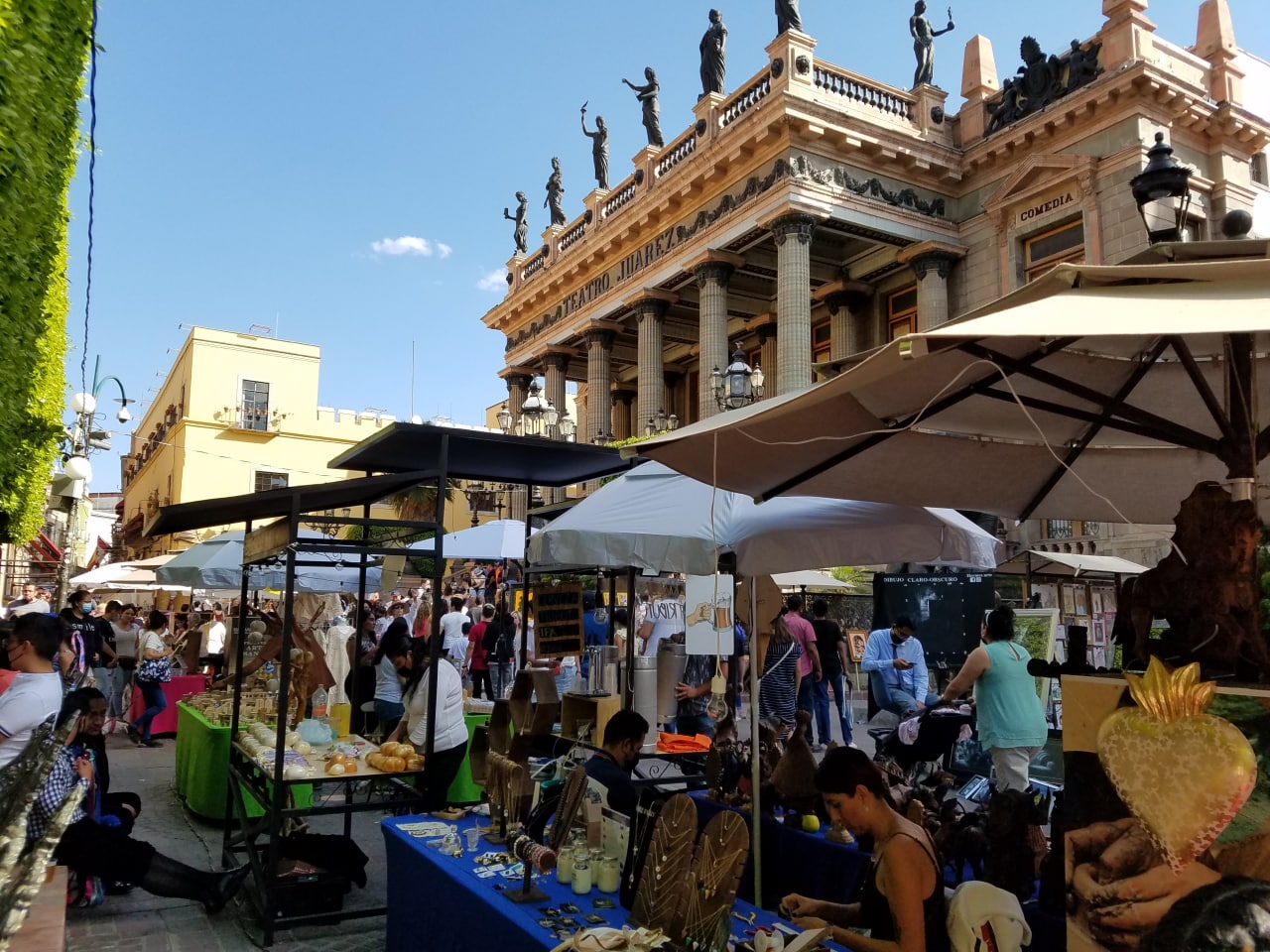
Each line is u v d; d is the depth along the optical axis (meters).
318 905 5.47
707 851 3.10
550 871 3.92
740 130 22.36
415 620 17.89
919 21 24.05
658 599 11.74
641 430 27.08
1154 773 2.60
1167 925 2.51
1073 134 20.25
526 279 36.69
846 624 18.39
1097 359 3.98
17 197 5.05
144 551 50.03
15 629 4.98
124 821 6.09
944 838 4.00
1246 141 20.05
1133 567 11.60
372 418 45.50
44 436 9.11
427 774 5.77
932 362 3.65
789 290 21.42
